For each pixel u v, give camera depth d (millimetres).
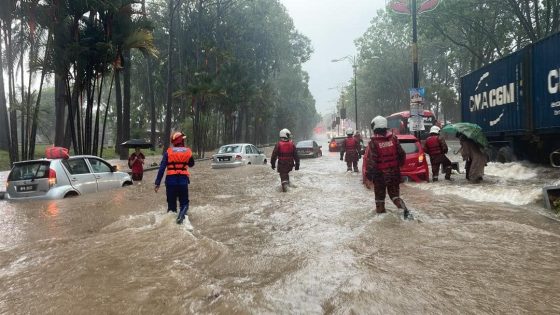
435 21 31141
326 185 11094
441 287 3414
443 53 50969
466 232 5297
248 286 3604
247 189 10594
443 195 8797
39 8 15453
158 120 60156
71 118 17062
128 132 32094
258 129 74062
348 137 15500
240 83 47688
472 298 3189
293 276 3789
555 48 11828
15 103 16719
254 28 52938
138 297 3371
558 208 6629
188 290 3510
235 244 5039
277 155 10438
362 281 3559
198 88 33688
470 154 10922
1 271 4105
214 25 48312
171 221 6301
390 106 69188
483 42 33750
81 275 3930
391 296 3236
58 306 3238
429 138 11656
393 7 20125
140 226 6117
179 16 42031
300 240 5152
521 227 5531
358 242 4883
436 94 52062
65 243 5172
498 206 7250
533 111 13000
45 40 16297
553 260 4109
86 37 17109
